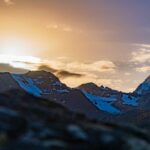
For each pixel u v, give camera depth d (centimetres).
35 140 12838
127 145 13412
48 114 15738
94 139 13400
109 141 13362
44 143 12675
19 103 16900
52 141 12900
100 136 13625
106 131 14000
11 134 13375
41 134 13412
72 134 13512
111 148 13200
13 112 14600
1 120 13975
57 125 14200
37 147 12531
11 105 16450
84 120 15775
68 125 14275
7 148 12406
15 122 14050
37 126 13975
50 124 14300
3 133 13275
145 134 15162
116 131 14312
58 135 13425
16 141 12762
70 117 15762
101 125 15238
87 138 13350
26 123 14162
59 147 12606
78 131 13725
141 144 13775
